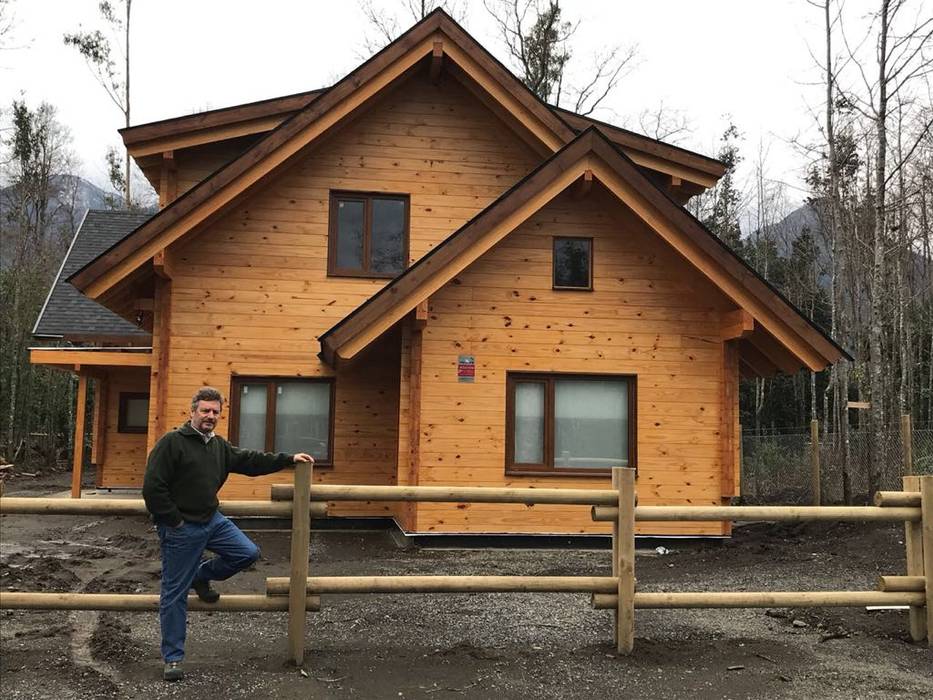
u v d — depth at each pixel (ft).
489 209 32.91
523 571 29.19
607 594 18.74
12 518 41.52
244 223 40.04
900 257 71.51
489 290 35.12
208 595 17.33
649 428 35.45
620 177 33.68
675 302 36.01
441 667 17.51
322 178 40.91
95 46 118.73
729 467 35.29
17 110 122.11
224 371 39.34
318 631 20.36
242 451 17.46
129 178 124.77
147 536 35.99
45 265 102.37
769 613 22.50
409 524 33.96
